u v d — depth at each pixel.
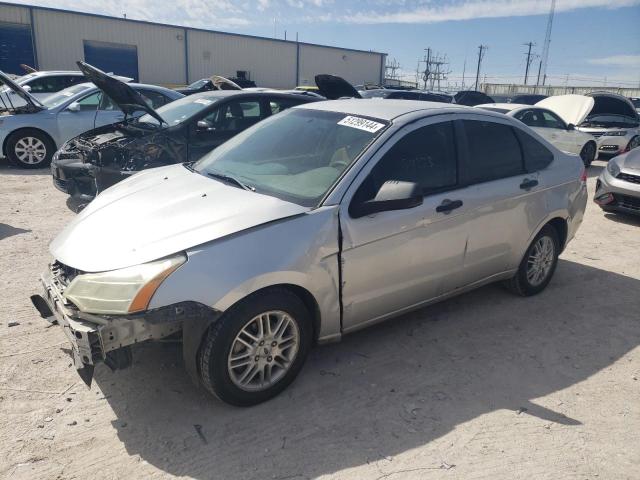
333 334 3.26
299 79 40.72
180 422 2.84
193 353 2.77
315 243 2.97
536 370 3.53
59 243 3.08
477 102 22.59
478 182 3.86
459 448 2.73
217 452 2.63
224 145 4.20
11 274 4.62
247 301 2.80
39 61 30.03
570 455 2.72
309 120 3.92
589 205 8.76
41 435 2.68
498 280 4.33
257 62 38.16
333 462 2.59
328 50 41.56
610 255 6.09
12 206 6.92
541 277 4.71
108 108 9.75
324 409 3.01
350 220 3.12
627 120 14.20
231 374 2.85
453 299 4.60
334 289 3.12
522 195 4.14
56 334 3.63
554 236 4.67
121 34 32.22
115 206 3.28
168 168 4.07
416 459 2.64
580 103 13.45
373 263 3.25
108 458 2.55
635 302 4.73
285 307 2.94
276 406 3.02
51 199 7.38
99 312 2.57
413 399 3.14
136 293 2.56
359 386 3.25
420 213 3.42
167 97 9.78
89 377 2.64
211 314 2.66
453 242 3.69
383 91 18.31
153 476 2.46
